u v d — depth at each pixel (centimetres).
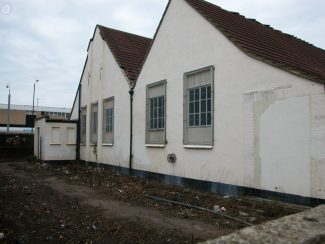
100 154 1862
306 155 792
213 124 1071
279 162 854
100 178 1448
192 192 1066
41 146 2241
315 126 774
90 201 963
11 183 1301
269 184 878
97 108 1947
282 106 852
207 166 1092
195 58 1164
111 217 775
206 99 1119
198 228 684
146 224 712
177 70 1255
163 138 1327
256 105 923
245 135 955
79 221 743
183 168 1202
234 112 996
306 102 795
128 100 1588
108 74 1819
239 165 972
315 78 778
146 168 1428
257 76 925
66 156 2195
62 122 2191
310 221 354
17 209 852
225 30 1083
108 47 1833
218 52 1066
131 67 1717
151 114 1425
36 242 606
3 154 2594
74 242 607
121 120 1655
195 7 1176
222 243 285
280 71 861
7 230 667
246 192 945
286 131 839
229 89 1017
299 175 805
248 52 955
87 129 2048
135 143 1520
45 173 1645
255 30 1350
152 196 1008
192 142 1171
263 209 801
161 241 605
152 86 1420
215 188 1056
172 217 777
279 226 333
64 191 1134
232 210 825
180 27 1250
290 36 1705
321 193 758
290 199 824
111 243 599
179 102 1236
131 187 1192
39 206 893
